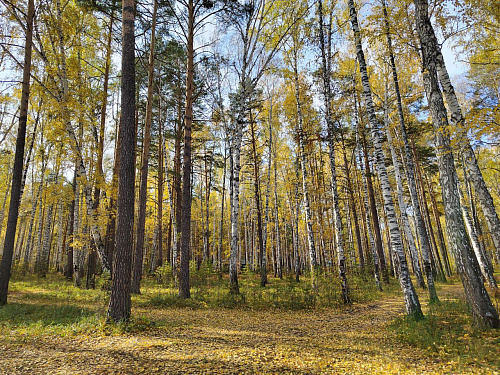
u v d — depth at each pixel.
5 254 10.29
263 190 30.27
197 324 8.17
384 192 8.74
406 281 8.21
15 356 5.12
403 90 15.84
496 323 6.00
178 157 22.08
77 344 5.81
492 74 14.41
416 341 6.01
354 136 20.86
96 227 14.13
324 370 4.65
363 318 9.43
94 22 16.09
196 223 35.31
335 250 29.89
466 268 6.42
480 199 8.12
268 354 5.48
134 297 12.23
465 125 5.91
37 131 22.19
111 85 20.45
